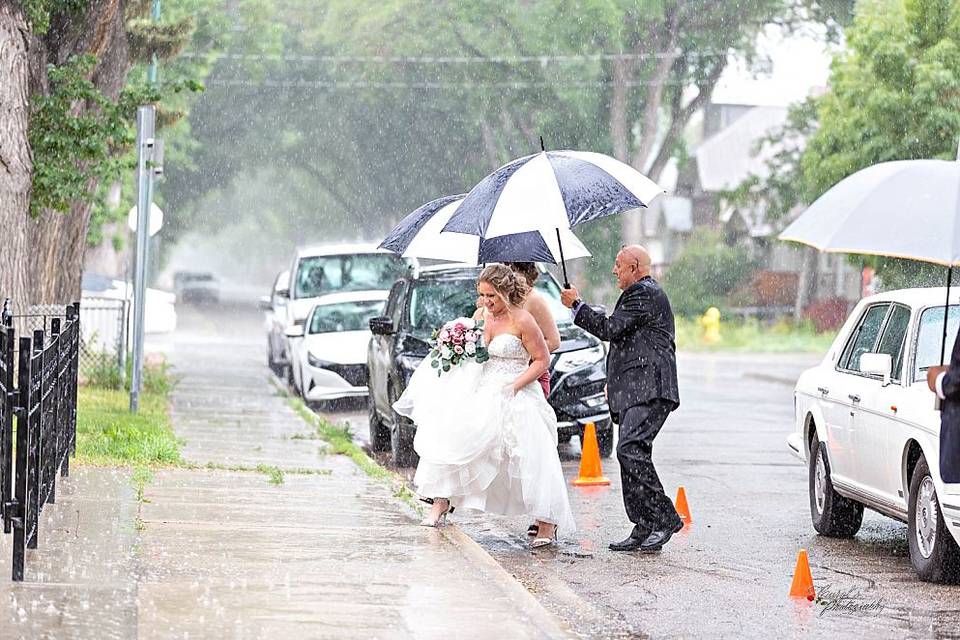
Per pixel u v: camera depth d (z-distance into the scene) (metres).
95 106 31.48
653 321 16.02
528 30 82.50
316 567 13.52
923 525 14.55
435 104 86.56
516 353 16.20
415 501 17.86
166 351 54.34
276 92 89.94
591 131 83.75
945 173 13.61
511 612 11.91
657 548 16.20
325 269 38.59
